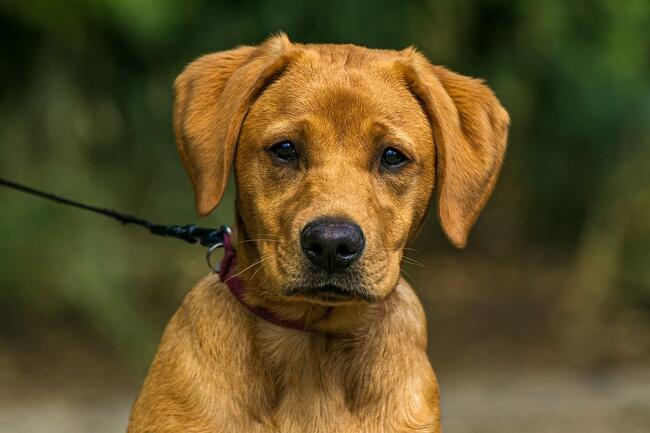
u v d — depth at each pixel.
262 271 5.69
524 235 20.48
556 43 15.31
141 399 5.86
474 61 15.45
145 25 12.80
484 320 17.22
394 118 5.80
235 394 5.67
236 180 5.95
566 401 13.45
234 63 6.11
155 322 14.96
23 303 15.05
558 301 17.81
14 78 14.17
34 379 13.84
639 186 16.34
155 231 6.81
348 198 5.49
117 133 14.80
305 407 5.71
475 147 6.09
